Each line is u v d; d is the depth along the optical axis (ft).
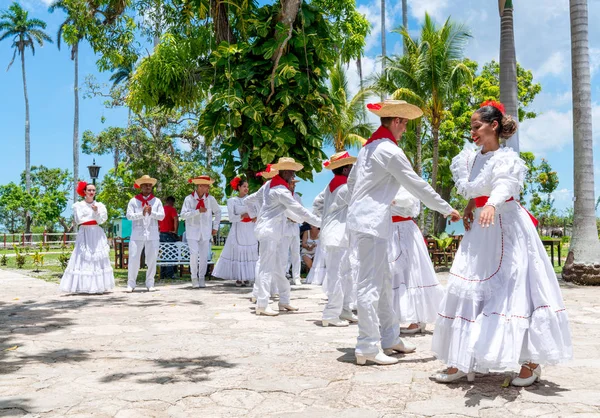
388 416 10.24
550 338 11.02
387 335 15.16
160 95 42.01
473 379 12.48
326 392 11.83
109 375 13.39
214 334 18.67
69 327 20.21
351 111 75.82
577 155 36.83
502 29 40.29
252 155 35.35
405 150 83.15
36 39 171.73
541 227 116.47
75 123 155.63
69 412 10.65
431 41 62.69
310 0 53.31
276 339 17.71
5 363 14.69
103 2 42.50
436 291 17.60
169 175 84.84
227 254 35.68
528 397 11.19
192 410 10.75
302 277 40.60
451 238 53.57
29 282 39.58
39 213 168.25
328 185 20.25
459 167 12.50
